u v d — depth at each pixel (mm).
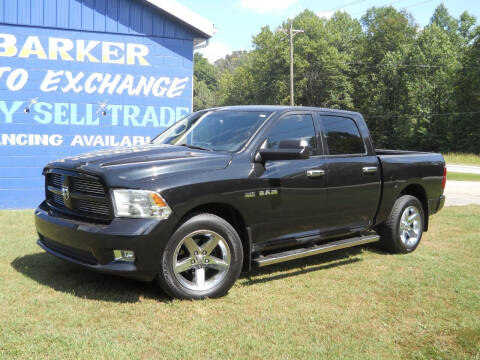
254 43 64188
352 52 65062
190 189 3914
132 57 9570
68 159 4375
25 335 3232
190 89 10039
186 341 3264
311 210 4852
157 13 9656
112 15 9375
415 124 55781
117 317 3631
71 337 3230
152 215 3750
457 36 61750
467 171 25844
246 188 4270
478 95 50031
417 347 3355
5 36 8758
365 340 3416
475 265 5551
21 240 6055
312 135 5031
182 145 4766
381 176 5652
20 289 4172
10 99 8852
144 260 3732
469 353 3287
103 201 3848
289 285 4621
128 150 4492
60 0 9031
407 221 6078
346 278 4914
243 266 4551
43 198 9172
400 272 5188
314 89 60125
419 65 56656
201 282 4066
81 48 9219
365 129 5699
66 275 4633
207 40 10266
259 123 4672
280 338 3377
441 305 4180
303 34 59781
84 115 9336
